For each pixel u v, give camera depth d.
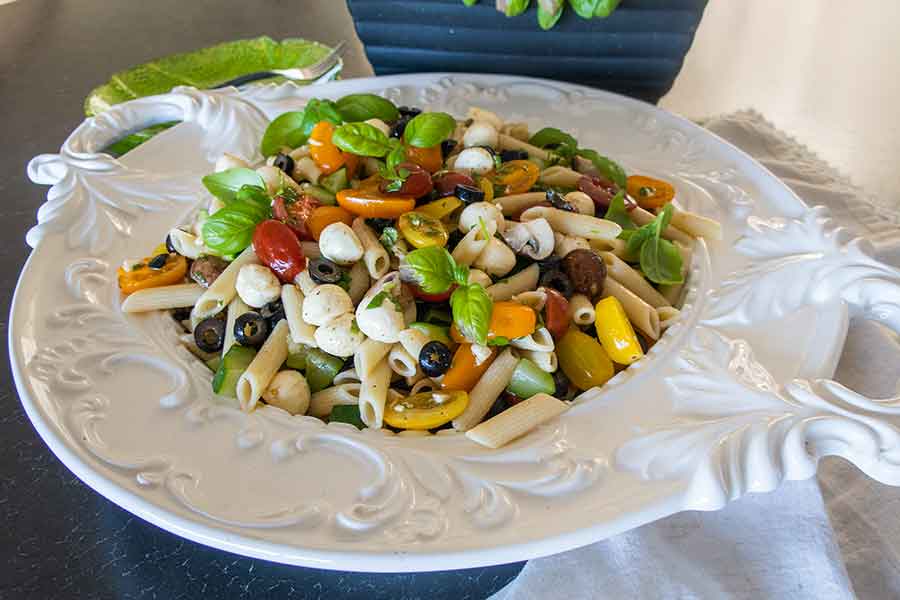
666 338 0.54
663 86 0.78
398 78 0.75
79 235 0.60
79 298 0.56
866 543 0.55
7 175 0.74
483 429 0.49
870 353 0.62
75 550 0.50
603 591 0.51
